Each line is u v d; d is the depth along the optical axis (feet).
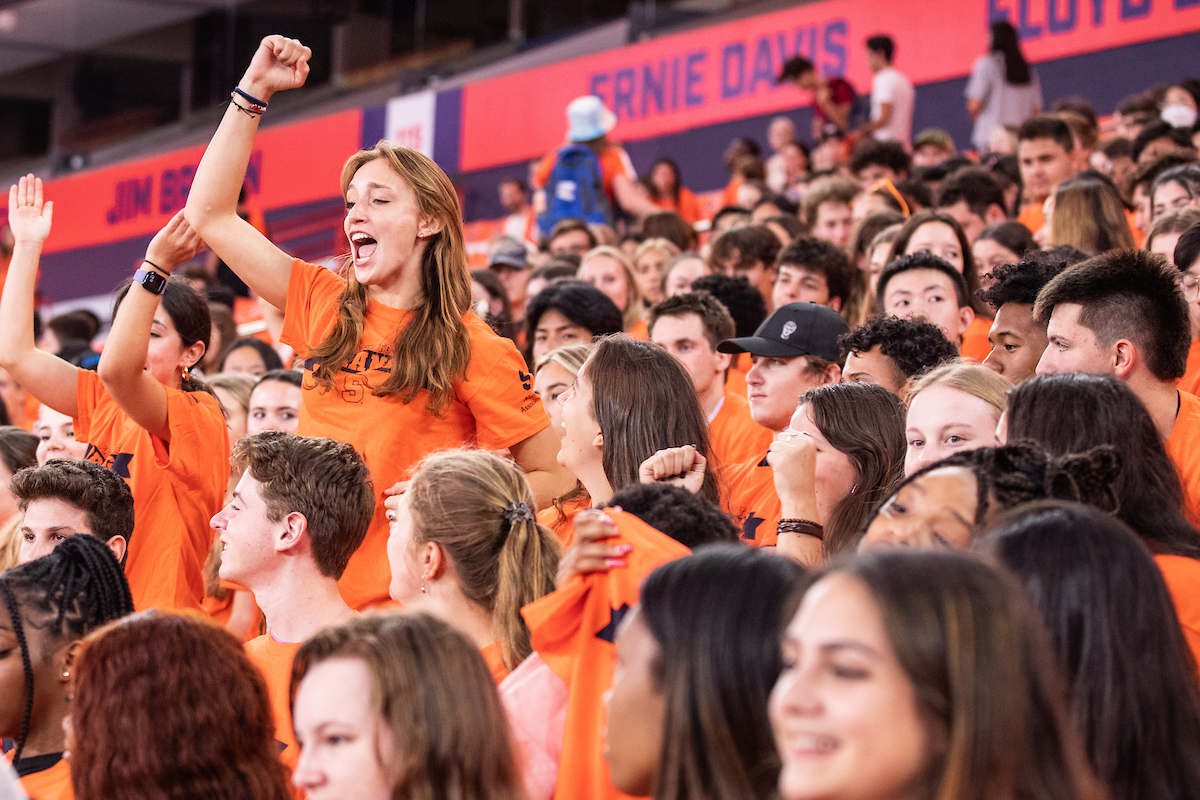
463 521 9.12
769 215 26.86
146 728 6.94
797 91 40.22
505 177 48.39
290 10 61.41
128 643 7.14
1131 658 6.02
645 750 5.83
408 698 6.35
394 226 11.90
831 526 10.73
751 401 14.62
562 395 12.48
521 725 7.85
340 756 6.37
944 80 37.29
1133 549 6.25
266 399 16.63
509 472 9.53
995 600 4.53
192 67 65.31
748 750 5.48
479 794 6.37
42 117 71.10
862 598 4.52
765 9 44.57
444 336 11.92
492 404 12.01
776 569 5.80
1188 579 7.68
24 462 16.11
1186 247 13.66
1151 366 10.52
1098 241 17.81
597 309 18.13
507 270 25.22
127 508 11.93
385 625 6.62
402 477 11.69
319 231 53.06
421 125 50.96
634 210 34.22
